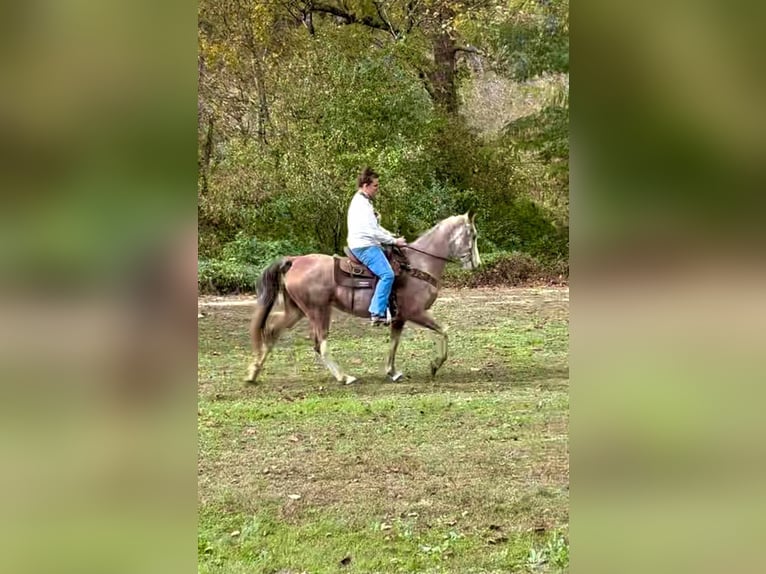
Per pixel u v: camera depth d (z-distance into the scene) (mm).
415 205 6945
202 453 3936
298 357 5465
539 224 6914
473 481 3645
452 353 5395
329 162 7027
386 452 3943
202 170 6984
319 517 3391
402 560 3074
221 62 7203
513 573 2924
